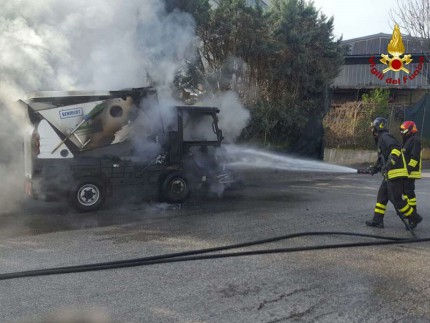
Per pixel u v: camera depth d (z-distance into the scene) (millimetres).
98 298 4086
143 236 6234
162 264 5062
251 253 5449
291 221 7234
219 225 6910
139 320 3646
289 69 14523
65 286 4371
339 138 16594
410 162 6727
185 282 4500
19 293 4191
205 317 3705
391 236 6398
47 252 5457
